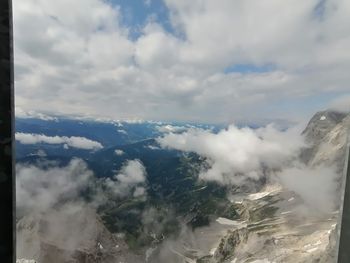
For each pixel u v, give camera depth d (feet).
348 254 5.03
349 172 5.11
